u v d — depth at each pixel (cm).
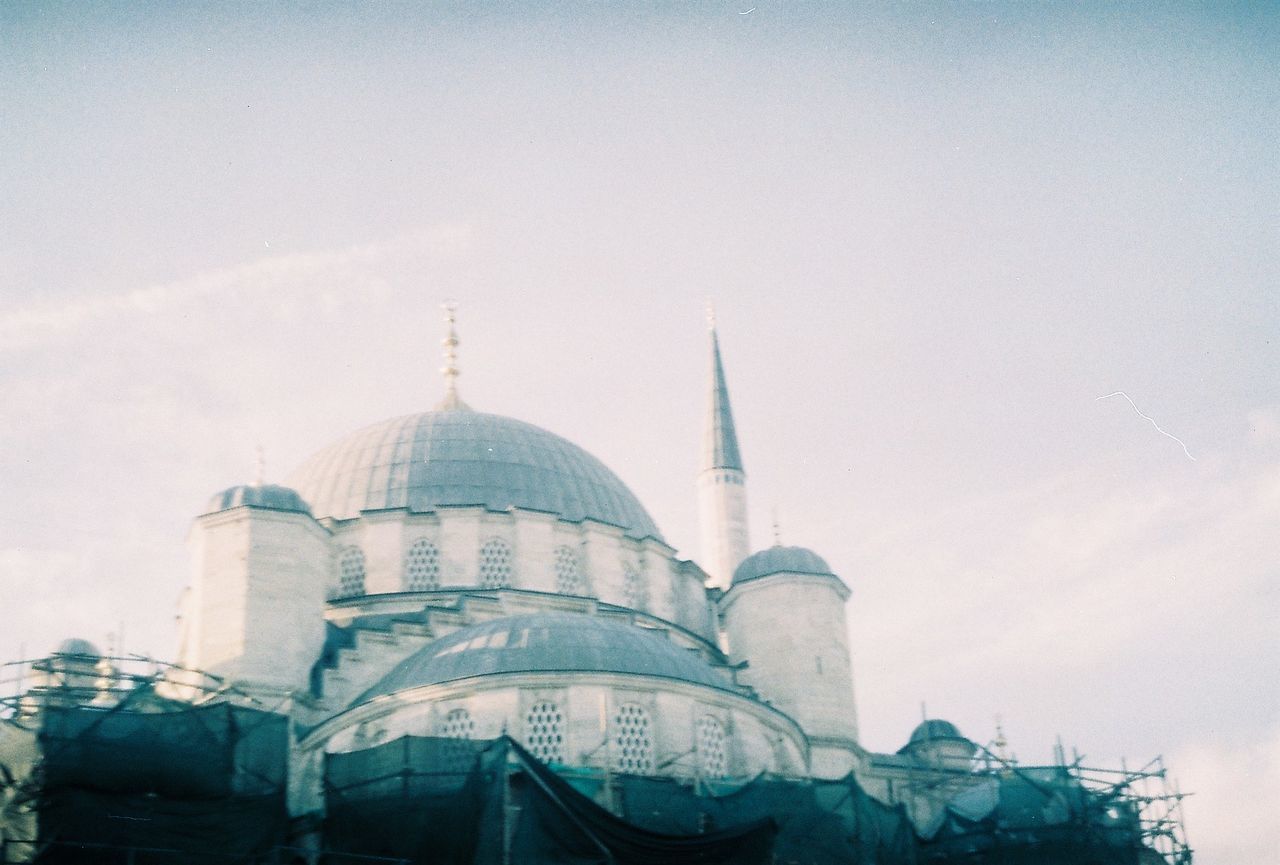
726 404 9125
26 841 4412
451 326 8419
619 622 6006
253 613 5984
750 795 5162
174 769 4638
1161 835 5984
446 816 4606
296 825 5106
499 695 5350
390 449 7338
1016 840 5666
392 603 6675
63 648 6669
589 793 5003
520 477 7238
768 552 7081
